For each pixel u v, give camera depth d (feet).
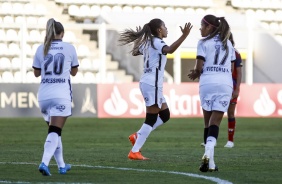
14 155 126.72
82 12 286.66
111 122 229.86
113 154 129.39
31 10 280.51
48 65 93.09
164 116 119.34
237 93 139.54
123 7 295.48
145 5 298.56
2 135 180.65
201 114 241.35
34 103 225.35
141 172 99.04
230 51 99.76
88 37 277.23
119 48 266.36
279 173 98.22
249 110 246.06
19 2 279.90
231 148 144.46
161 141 162.91
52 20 94.38
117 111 233.96
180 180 89.86
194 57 269.23
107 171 100.32
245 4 310.65
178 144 154.40
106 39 266.77
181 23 269.64
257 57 279.28
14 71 258.57
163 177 93.09
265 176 94.63
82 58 269.23
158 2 299.99
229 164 111.04
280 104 249.55
